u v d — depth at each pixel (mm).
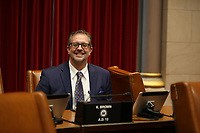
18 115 1796
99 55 5344
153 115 2965
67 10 5098
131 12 5449
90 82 3414
